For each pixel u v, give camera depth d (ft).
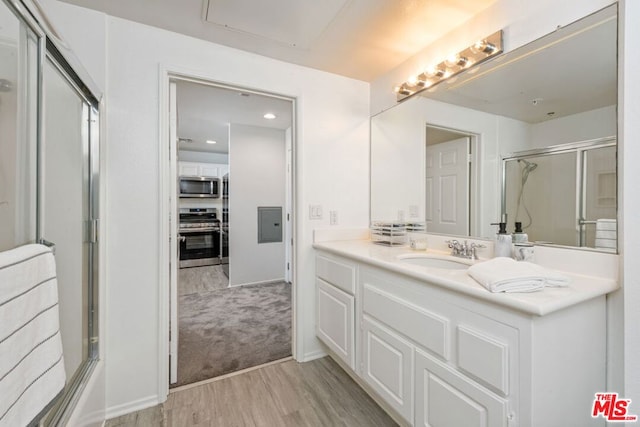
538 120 4.33
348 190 7.57
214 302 10.85
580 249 3.80
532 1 4.31
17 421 2.31
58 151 3.83
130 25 5.28
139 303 5.33
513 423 2.92
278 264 13.83
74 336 4.36
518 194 4.60
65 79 3.95
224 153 17.78
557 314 2.95
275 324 8.95
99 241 4.95
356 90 7.64
